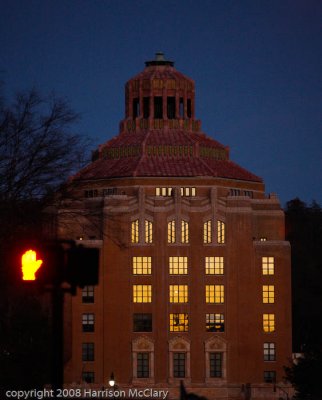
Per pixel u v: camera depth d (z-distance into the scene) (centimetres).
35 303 12506
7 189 9144
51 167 9419
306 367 14025
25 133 9256
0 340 10606
